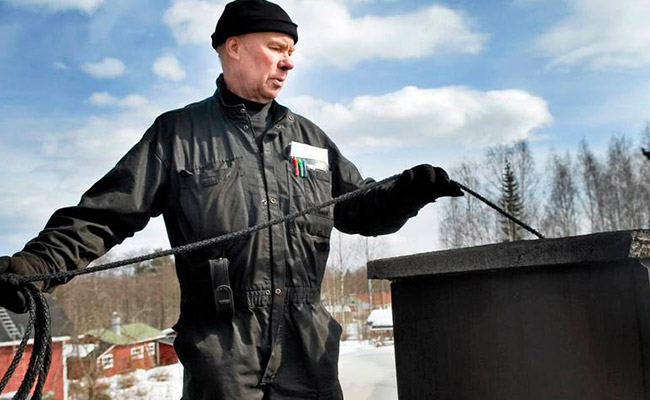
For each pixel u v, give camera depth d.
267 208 1.87
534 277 1.50
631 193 37.34
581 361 1.39
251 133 1.94
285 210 1.89
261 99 1.98
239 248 1.80
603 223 38.38
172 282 54.56
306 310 1.87
